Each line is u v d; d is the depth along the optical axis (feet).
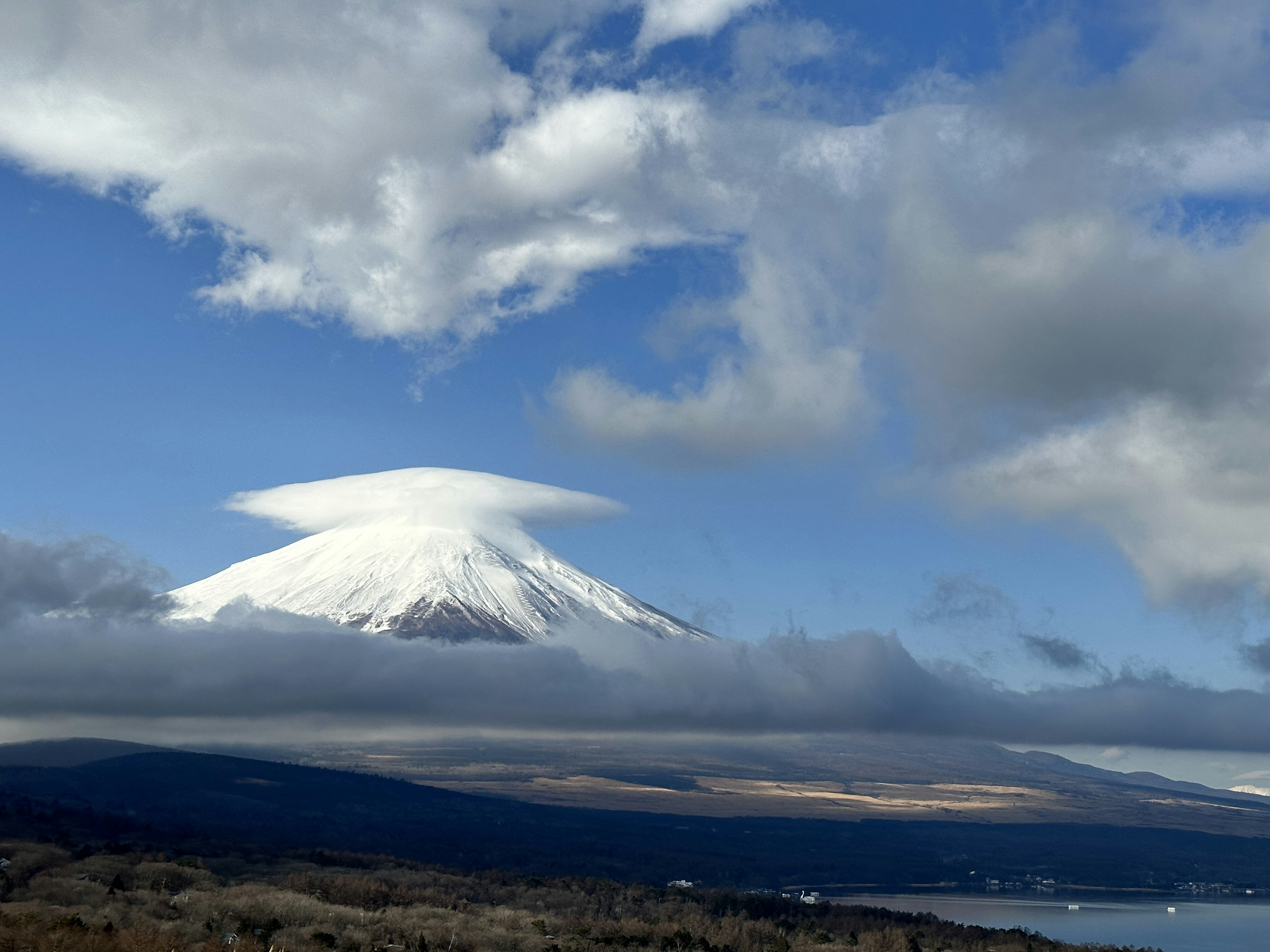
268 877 596.29
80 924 338.75
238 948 357.41
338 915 465.88
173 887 515.91
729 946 510.58
